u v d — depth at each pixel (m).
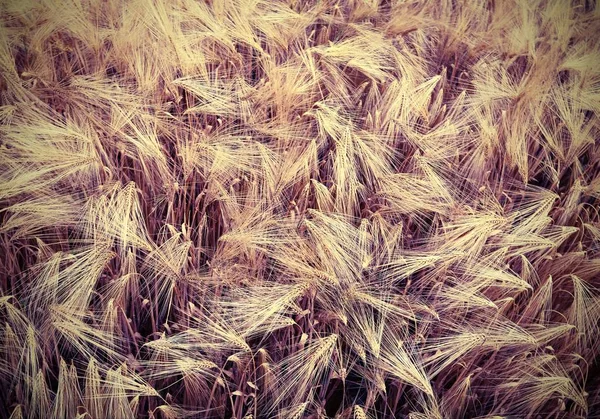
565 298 1.62
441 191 1.56
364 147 1.58
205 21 1.79
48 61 1.77
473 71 1.85
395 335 1.46
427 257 1.48
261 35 1.89
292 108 1.74
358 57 1.78
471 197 1.65
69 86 1.68
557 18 1.96
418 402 1.47
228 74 1.81
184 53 1.70
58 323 1.37
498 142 1.69
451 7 2.00
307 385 1.46
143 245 1.46
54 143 1.57
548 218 1.54
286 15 1.85
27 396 1.42
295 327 1.54
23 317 1.44
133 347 1.55
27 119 1.60
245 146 1.60
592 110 1.76
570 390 1.47
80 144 1.58
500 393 1.55
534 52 1.89
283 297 1.41
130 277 1.50
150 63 1.72
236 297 1.46
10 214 1.58
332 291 1.46
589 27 2.00
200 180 1.65
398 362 1.42
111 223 1.46
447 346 1.45
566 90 1.81
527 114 1.73
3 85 1.74
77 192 1.59
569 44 2.03
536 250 1.60
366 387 1.51
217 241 1.55
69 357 1.53
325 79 1.79
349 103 1.77
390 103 1.71
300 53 1.81
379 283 1.50
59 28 1.81
